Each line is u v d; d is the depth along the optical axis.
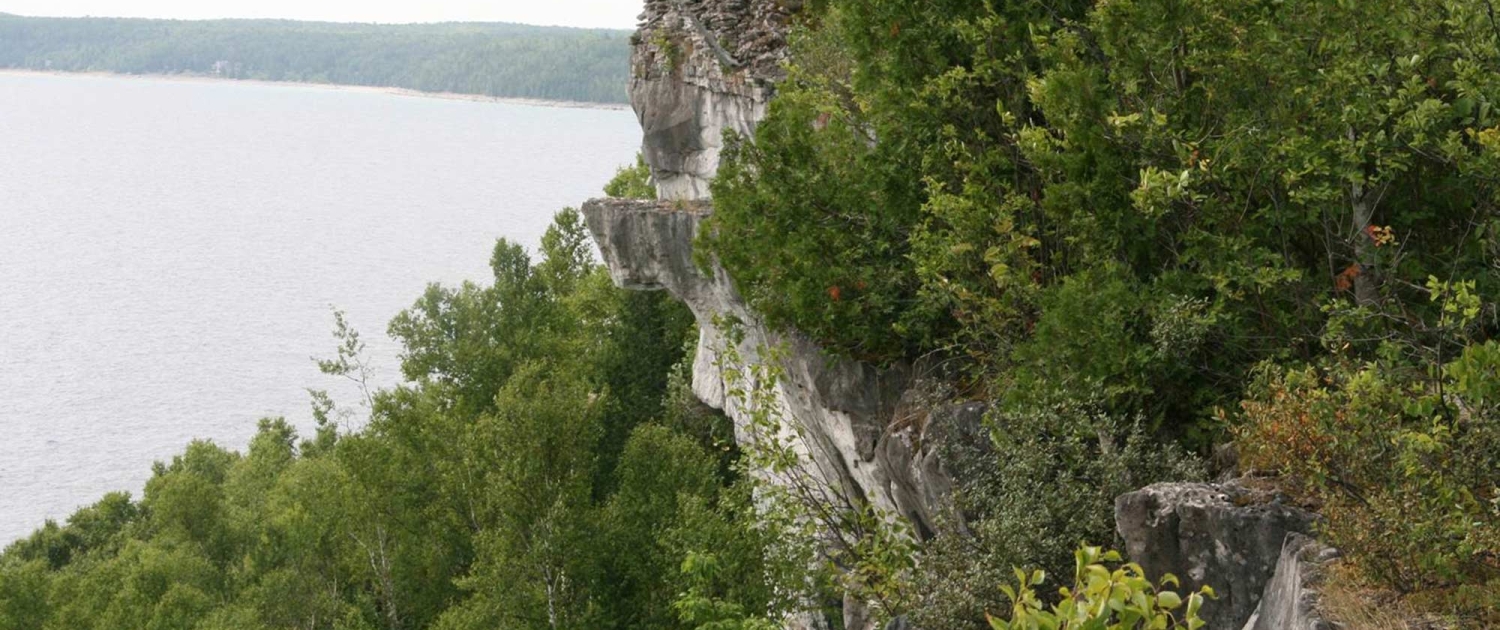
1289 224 16.64
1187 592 12.92
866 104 23.59
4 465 187.38
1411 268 15.92
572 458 44.66
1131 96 17.55
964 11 21.42
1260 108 16.33
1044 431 16.88
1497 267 14.84
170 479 65.19
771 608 30.38
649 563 43.09
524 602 41.72
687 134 38.38
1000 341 19.28
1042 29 19.00
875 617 20.12
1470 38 14.43
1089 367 16.67
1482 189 15.66
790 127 23.88
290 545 56.28
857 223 23.36
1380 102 14.91
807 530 23.41
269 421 100.06
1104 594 7.10
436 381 66.00
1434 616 10.27
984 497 17.28
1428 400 11.83
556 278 72.69
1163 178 15.50
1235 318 16.56
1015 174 20.41
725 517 34.28
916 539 21.95
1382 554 10.71
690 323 65.50
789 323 24.14
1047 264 20.38
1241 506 12.77
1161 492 13.31
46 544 92.56
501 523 44.56
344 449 52.91
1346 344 15.12
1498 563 10.73
